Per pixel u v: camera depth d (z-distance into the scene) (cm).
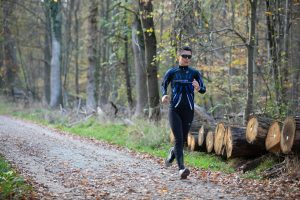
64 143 1557
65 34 4256
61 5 3619
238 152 1087
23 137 1677
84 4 4184
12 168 965
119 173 974
